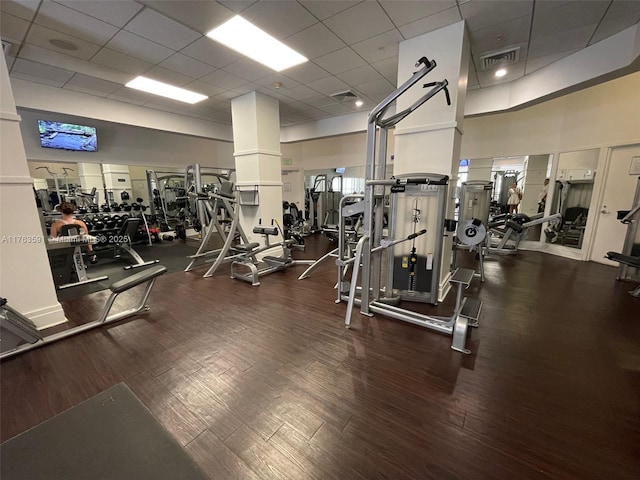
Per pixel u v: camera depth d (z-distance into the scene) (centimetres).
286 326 266
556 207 553
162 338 245
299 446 142
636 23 269
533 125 566
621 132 443
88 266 495
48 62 345
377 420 157
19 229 244
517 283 384
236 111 490
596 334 247
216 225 499
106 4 244
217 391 180
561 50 324
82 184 819
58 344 236
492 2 242
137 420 74
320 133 639
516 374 195
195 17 264
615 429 150
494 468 130
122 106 502
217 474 128
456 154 313
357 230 504
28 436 68
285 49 324
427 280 322
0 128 229
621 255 372
